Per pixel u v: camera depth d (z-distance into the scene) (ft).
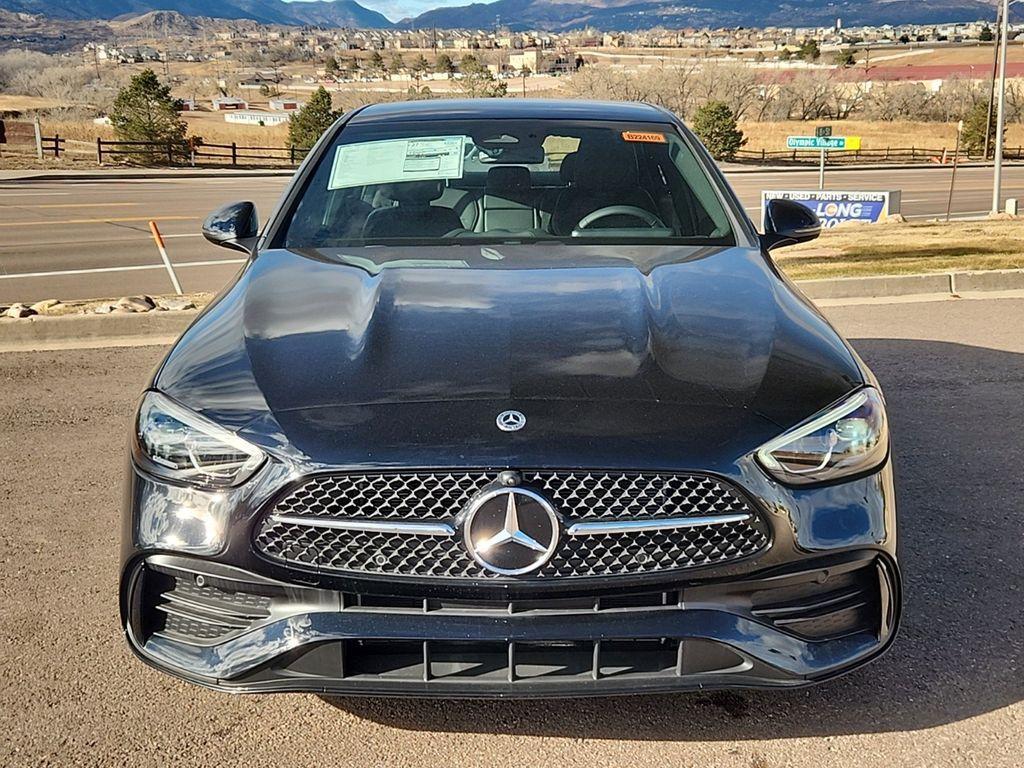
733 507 7.79
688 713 9.13
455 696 7.82
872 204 68.49
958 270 30.78
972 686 9.53
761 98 291.38
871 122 278.46
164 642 8.36
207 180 112.47
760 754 8.57
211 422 8.09
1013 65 466.29
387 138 13.33
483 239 11.57
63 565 12.34
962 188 118.93
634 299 9.62
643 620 7.73
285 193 12.52
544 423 7.79
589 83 272.92
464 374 8.33
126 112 133.18
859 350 22.71
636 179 12.59
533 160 12.87
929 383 20.01
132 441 8.55
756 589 7.91
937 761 8.46
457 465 7.59
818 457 7.99
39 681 9.77
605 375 8.31
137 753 8.66
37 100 313.12
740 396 8.18
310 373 8.48
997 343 23.24
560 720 9.05
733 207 12.26
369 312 9.46
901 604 8.45
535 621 7.67
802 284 29.04
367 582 7.66
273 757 8.61
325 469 7.66
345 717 9.15
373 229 11.80
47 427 17.94
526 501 7.53
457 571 7.66
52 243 53.98
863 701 9.31
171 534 7.97
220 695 9.52
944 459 15.78
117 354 23.48
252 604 8.02
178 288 33.88
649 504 7.70
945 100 286.25
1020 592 11.39
